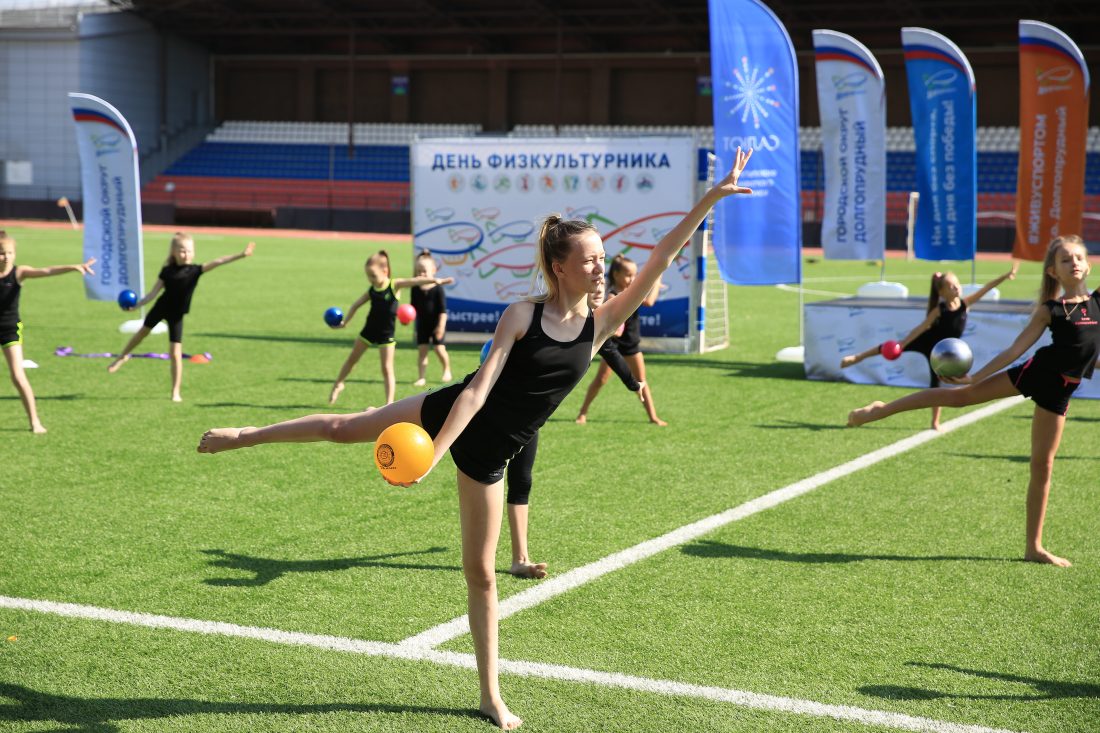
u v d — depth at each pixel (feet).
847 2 139.54
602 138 46.85
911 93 45.91
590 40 165.48
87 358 41.93
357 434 12.47
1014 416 32.48
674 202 46.21
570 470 25.36
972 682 13.71
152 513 21.22
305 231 151.74
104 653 14.34
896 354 27.20
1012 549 19.43
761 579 17.71
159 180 172.45
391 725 12.39
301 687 13.39
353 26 164.86
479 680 13.02
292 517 21.11
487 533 12.29
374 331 32.60
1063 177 43.01
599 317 12.31
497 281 48.73
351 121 166.50
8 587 16.87
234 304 62.34
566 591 17.03
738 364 43.52
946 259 46.34
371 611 16.06
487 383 11.39
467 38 172.24
